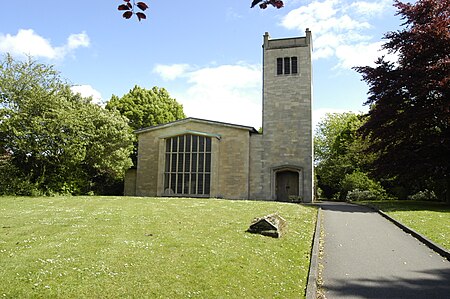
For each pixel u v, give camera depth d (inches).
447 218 679.7
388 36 1069.8
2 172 1050.7
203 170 1312.7
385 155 1046.4
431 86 932.6
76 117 1136.8
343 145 2026.3
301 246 453.4
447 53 977.5
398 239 533.3
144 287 282.5
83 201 847.7
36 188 1074.1
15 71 1126.4
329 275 367.9
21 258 339.3
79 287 276.5
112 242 405.1
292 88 1307.8
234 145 1299.2
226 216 634.2
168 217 598.9
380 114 1014.4
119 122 1272.1
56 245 388.8
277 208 777.6
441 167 1000.9
